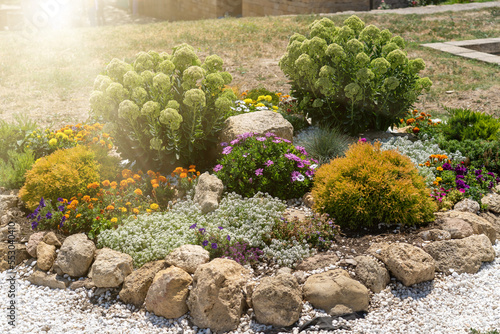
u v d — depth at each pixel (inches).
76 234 199.8
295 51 303.0
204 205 216.4
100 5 1037.8
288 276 168.4
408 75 289.4
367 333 158.6
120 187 233.5
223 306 163.9
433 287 180.4
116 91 233.1
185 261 180.7
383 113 296.0
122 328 167.0
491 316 163.3
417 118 318.7
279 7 892.0
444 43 620.1
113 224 210.5
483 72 495.2
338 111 305.0
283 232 202.8
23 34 737.0
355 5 844.6
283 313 162.6
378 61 271.7
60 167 226.8
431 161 259.4
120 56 573.6
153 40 657.0
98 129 291.7
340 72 295.9
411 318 165.2
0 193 248.2
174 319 169.9
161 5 1199.6
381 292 177.5
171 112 228.2
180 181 241.9
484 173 253.9
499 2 852.0
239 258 189.6
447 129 301.0
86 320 171.9
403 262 180.9
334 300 169.2
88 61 557.9
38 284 192.1
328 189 212.5
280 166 232.5
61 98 425.4
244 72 490.3
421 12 785.6
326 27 318.7
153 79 235.5
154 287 171.5
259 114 269.1
